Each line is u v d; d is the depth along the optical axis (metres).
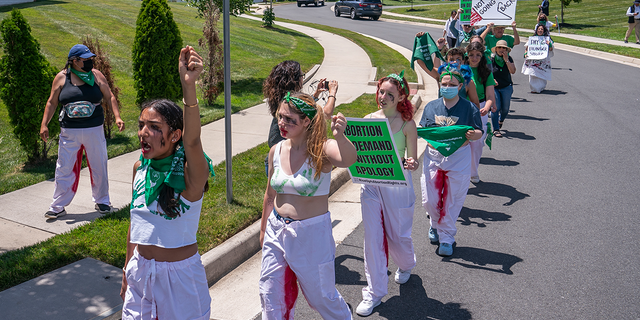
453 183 4.84
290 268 3.24
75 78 5.39
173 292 2.83
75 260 4.58
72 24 16.12
